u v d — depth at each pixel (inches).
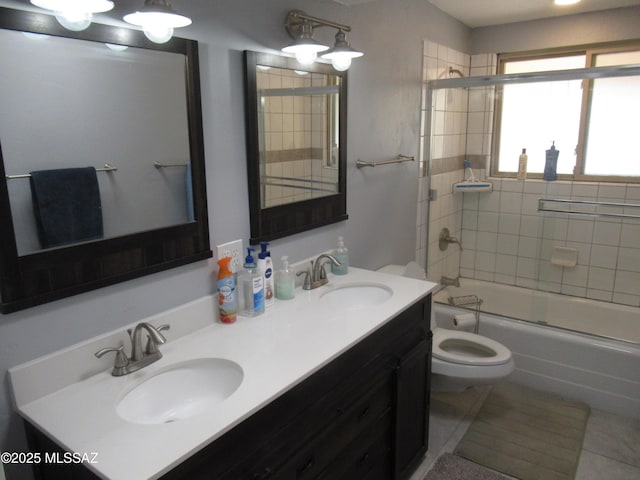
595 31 126.2
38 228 46.6
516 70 141.9
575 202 121.0
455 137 130.0
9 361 46.4
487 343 99.3
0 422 46.5
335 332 62.9
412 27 108.4
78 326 51.5
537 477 83.0
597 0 115.1
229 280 64.9
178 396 54.9
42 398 48.6
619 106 112.3
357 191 96.1
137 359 54.2
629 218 115.9
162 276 59.8
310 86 78.5
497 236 132.4
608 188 117.0
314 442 55.9
